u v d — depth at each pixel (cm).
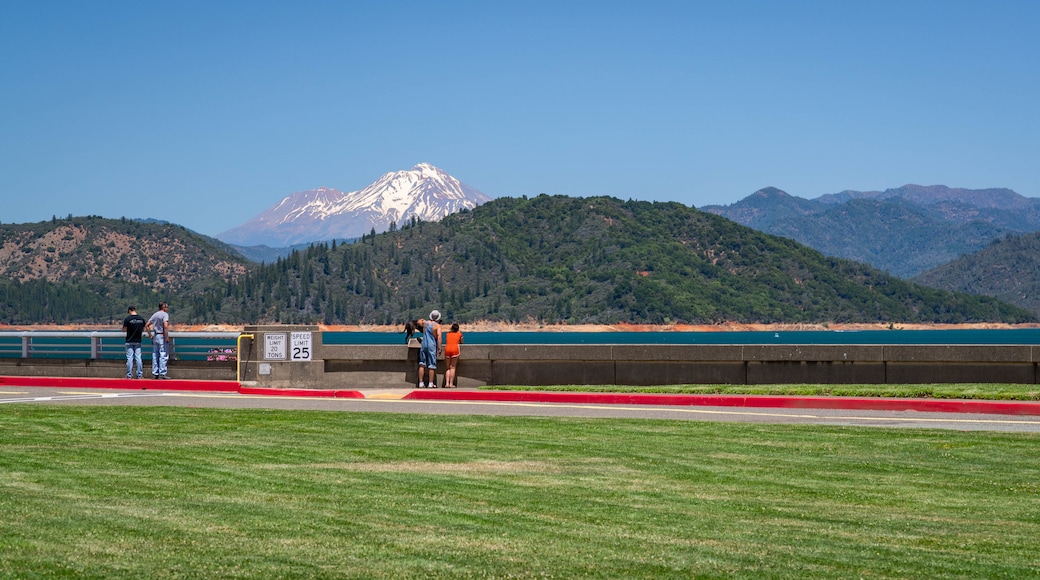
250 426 1577
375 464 1210
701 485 1096
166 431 1510
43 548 752
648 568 735
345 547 778
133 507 924
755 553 790
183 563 718
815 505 998
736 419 1709
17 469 1141
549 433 1506
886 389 2095
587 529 867
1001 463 1252
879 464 1241
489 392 2144
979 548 820
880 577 725
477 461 1240
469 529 856
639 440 1434
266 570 704
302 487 1048
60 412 1778
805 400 1930
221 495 995
